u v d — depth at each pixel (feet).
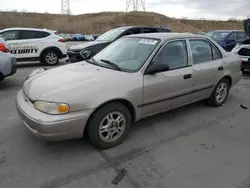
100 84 9.36
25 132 11.25
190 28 171.94
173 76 11.53
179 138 11.08
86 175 8.27
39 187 7.65
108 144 9.91
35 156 9.35
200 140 10.93
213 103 15.02
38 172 8.38
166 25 170.60
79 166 8.78
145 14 187.01
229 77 15.31
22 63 33.27
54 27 147.23
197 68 12.81
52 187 7.66
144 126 12.25
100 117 9.31
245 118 13.64
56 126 8.33
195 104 15.70
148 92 10.59
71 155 9.48
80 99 8.68
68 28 142.20
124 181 8.00
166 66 10.55
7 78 22.89
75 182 7.91
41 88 9.32
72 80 9.66
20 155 9.38
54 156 9.38
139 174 8.38
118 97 9.48
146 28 28.25
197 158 9.45
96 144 9.65
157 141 10.76
